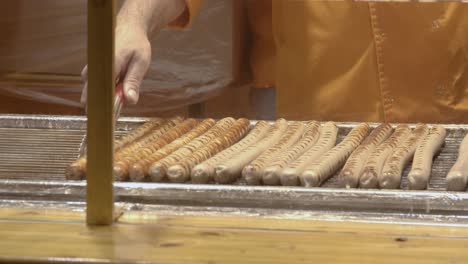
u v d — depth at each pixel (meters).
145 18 1.55
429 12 1.83
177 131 1.52
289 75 1.92
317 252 0.78
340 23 1.87
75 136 1.47
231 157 1.32
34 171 1.31
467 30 1.83
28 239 0.82
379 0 1.39
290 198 1.07
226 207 1.06
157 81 1.94
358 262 0.75
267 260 0.75
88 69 0.83
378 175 1.21
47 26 1.95
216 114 1.93
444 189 1.23
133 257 0.75
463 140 1.42
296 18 1.90
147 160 1.28
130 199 1.09
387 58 1.87
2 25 1.97
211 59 1.93
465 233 0.88
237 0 1.93
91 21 0.82
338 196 1.06
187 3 1.67
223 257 0.76
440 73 1.85
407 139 1.43
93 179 0.87
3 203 1.04
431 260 0.76
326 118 1.89
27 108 1.97
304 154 1.35
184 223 0.90
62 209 0.97
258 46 1.96
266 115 1.90
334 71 1.90
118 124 1.60
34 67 1.96
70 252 0.77
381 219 0.97
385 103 1.87
